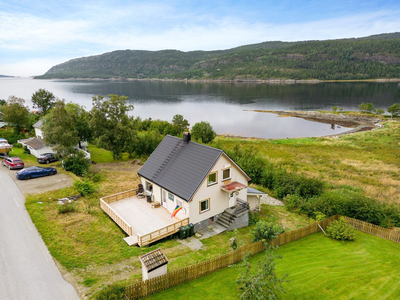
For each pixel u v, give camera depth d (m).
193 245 19.38
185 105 162.38
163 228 19.22
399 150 62.12
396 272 16.19
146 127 82.12
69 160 34.41
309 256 18.16
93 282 13.52
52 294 12.45
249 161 39.03
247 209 24.45
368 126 99.44
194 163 22.84
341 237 21.22
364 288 14.29
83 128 47.34
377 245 20.48
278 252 18.78
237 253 16.55
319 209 26.59
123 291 11.80
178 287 13.66
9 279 13.45
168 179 23.25
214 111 139.38
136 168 41.59
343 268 16.45
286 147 66.38
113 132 44.50
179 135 68.94
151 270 12.99
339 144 70.06
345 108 140.00
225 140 76.25
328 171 45.06
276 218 26.48
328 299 13.27
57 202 24.02
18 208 22.19
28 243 16.97
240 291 13.36
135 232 19.67
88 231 19.52
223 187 23.25
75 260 15.50
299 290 13.87
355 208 25.48
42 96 72.06
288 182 32.62
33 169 30.81
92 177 32.56
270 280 11.77
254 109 144.25
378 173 44.72
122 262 15.91
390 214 25.64
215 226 23.00
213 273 15.20
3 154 38.88
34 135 56.09
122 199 25.81
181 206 21.73
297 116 122.75
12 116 51.09
